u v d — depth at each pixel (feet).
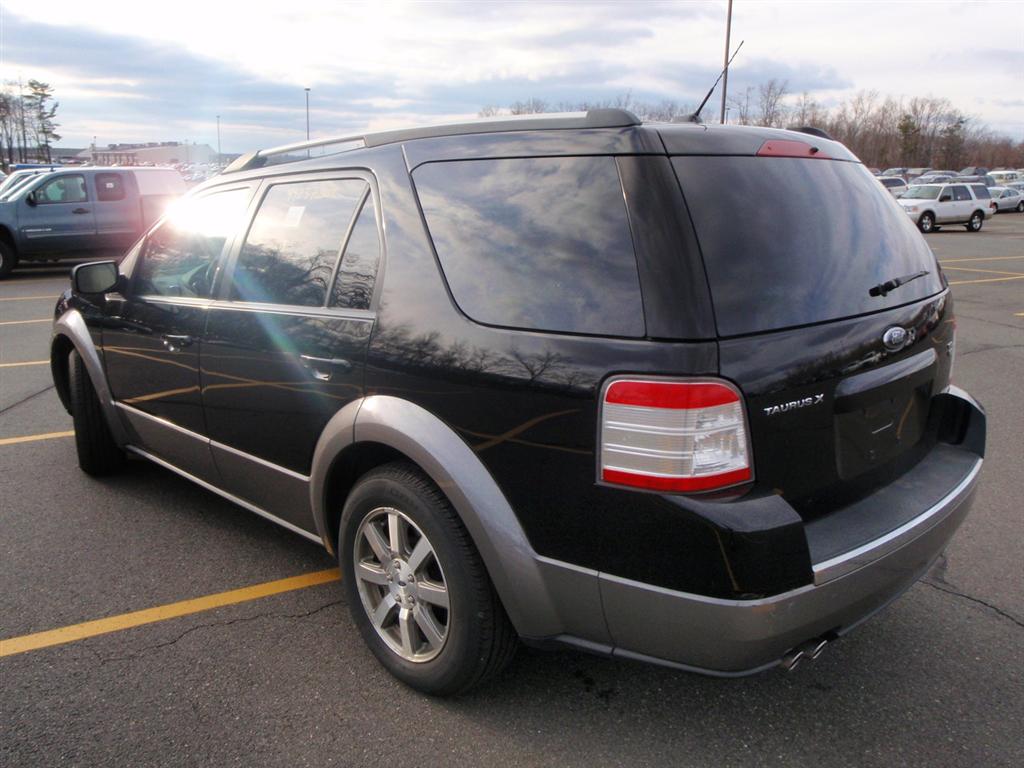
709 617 6.53
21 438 17.88
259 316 10.13
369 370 8.57
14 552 12.27
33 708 8.60
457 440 7.77
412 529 8.63
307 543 12.69
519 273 7.54
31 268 56.39
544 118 7.93
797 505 7.18
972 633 9.98
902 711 8.54
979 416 9.23
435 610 8.75
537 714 8.51
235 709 8.59
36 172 54.24
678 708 8.62
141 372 12.74
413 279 8.41
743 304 6.77
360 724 8.34
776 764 7.78
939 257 62.59
